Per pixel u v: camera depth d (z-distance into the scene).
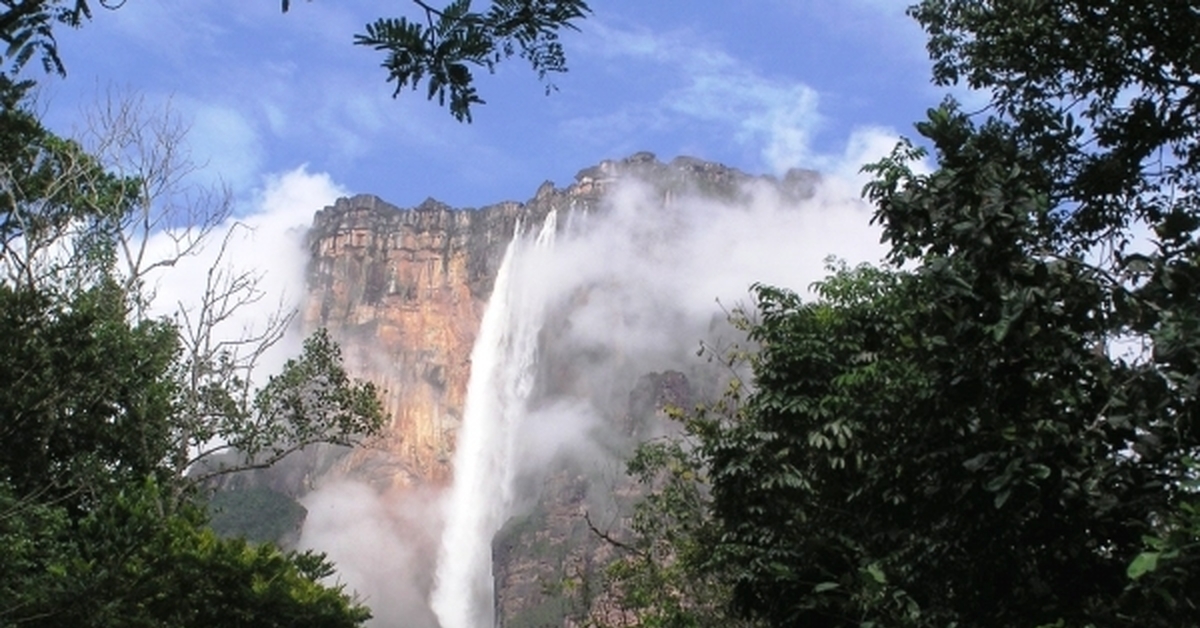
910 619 10.58
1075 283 10.22
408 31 6.91
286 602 21.48
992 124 13.89
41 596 16.83
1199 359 9.39
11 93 9.32
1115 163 13.40
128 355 25.77
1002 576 10.91
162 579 20.30
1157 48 13.01
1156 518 9.91
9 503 18.45
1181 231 10.30
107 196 28.22
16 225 25.83
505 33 6.96
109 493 20.42
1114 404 9.82
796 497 16.47
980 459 9.96
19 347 15.88
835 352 16.73
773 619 16.31
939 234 10.89
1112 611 9.56
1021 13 13.45
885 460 12.55
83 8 7.46
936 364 10.46
